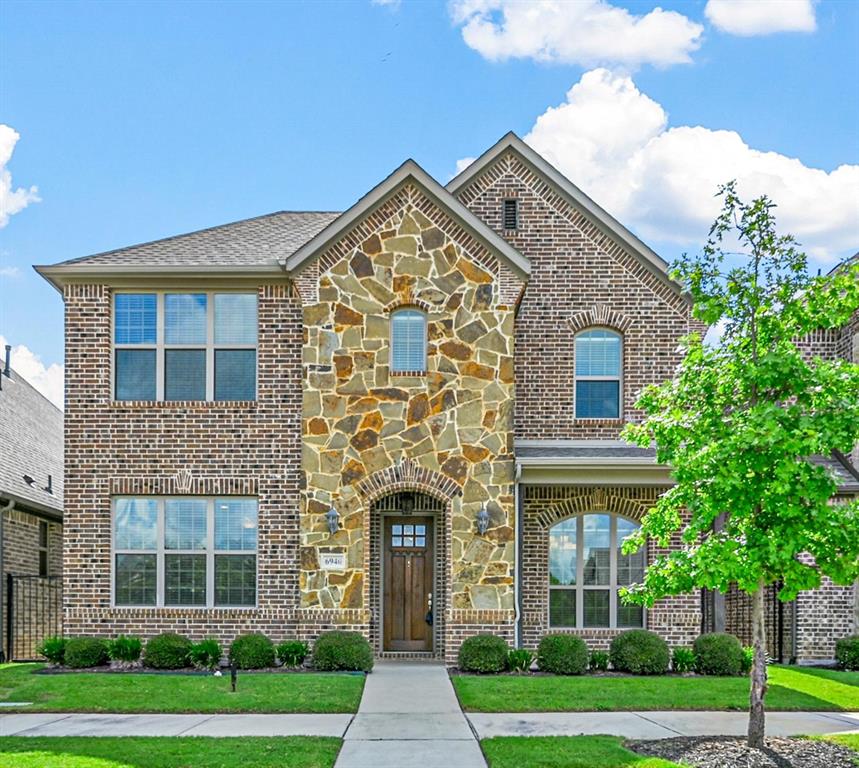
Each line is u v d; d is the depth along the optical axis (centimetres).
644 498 1812
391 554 1812
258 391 1750
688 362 1081
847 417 934
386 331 1702
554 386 1889
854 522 962
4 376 2586
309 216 2245
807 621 1798
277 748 1010
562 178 1928
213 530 1741
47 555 2244
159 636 1617
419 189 1719
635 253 1911
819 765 939
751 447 966
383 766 952
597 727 1140
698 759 963
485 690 1366
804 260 1034
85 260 1778
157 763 947
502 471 1666
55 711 1237
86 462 1736
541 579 1800
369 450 1673
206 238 1964
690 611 1777
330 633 1597
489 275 1705
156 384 1770
